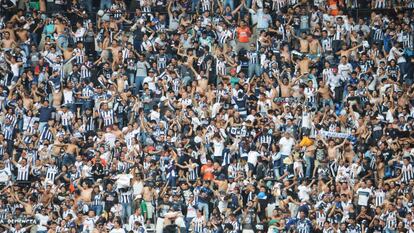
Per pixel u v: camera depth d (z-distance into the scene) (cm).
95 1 18888
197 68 17675
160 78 17425
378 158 16238
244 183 15875
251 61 17638
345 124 16888
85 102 17162
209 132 16538
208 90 17275
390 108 17112
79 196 15825
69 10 18712
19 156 16525
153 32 18138
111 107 17038
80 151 16475
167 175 16050
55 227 15562
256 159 16188
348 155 16300
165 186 15962
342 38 18100
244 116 16988
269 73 17488
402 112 17088
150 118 16862
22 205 15862
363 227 15488
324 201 15675
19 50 17938
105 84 17400
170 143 16450
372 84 17525
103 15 18425
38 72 17700
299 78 17425
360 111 17100
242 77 17438
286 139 16350
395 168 16212
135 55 17862
